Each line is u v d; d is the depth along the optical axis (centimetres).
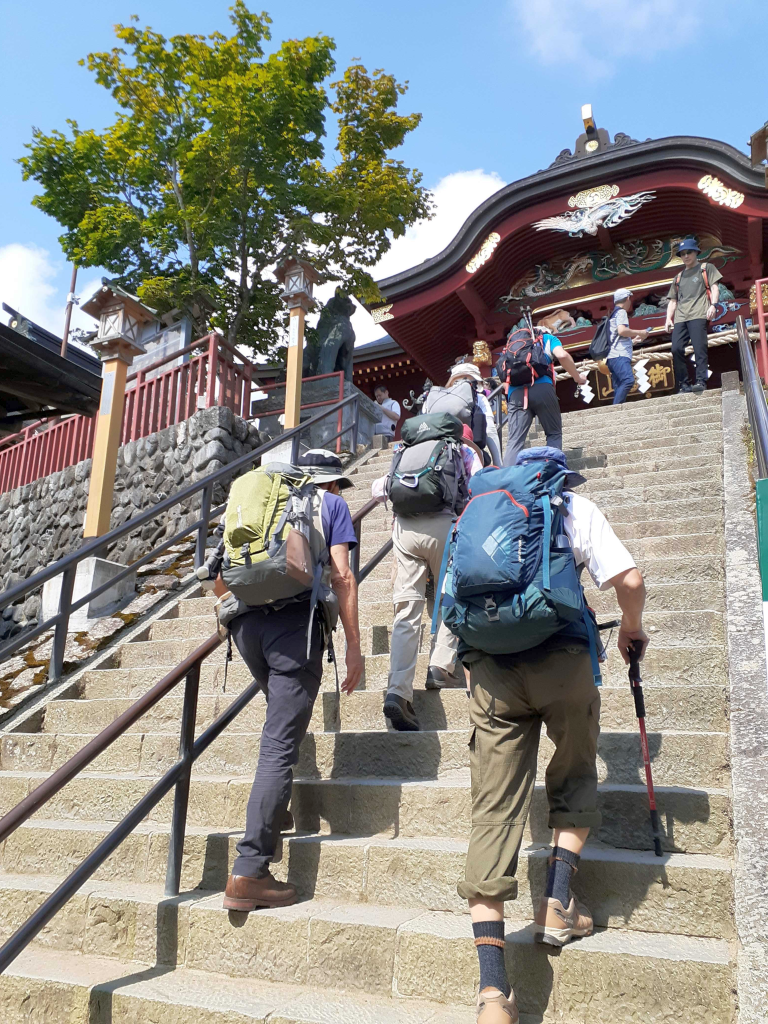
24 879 342
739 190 1291
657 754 299
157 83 1326
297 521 304
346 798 325
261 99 1270
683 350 935
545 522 238
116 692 507
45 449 1139
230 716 342
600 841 280
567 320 882
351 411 1012
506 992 213
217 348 947
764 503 224
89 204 1424
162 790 302
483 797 236
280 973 262
